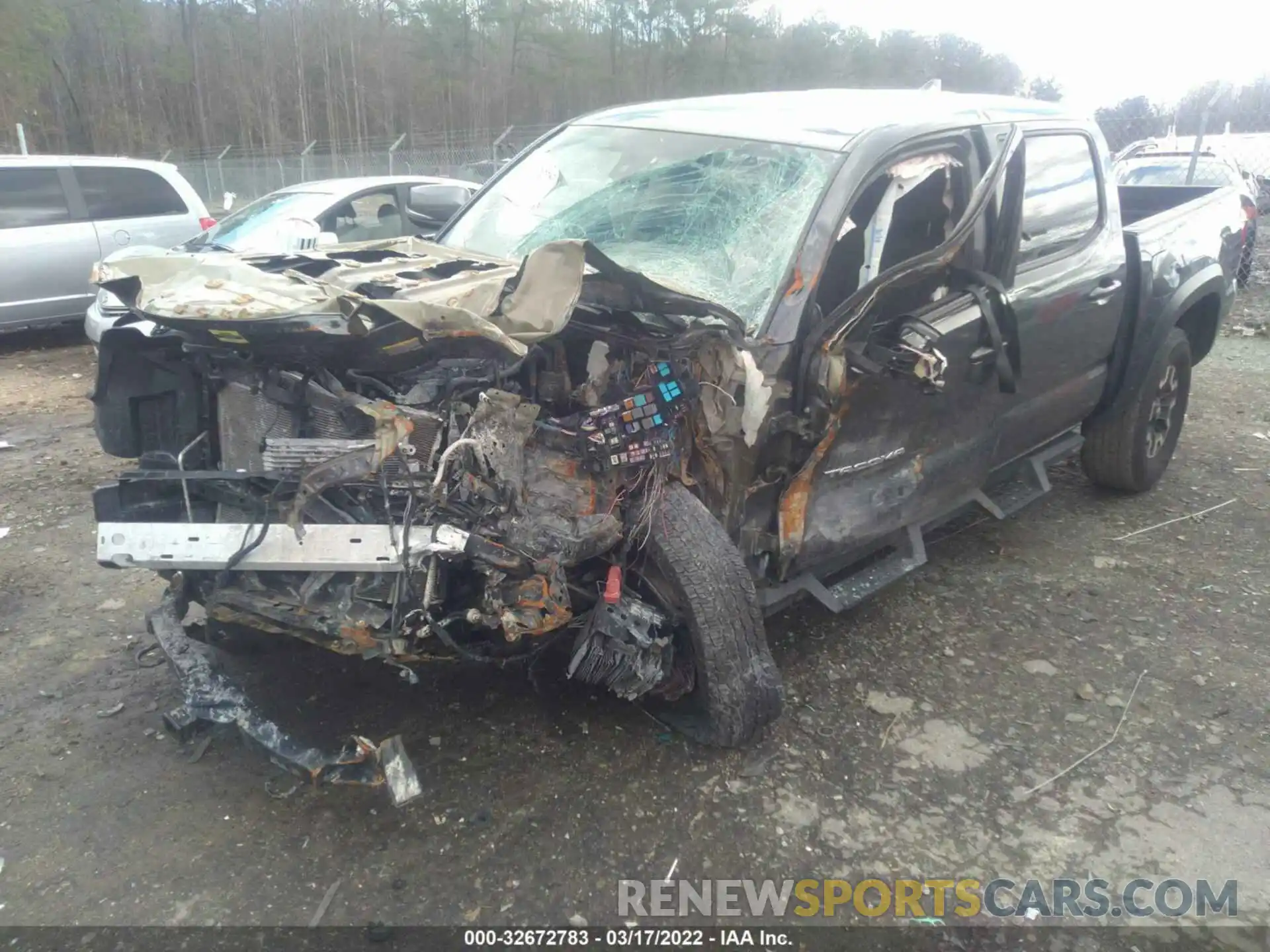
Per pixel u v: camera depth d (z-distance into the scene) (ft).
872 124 11.32
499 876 8.43
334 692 10.89
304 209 23.54
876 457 11.02
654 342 9.13
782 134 11.52
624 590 9.45
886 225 10.96
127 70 119.65
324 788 9.40
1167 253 15.90
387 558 8.20
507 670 11.30
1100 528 16.33
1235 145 47.52
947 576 14.44
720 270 10.53
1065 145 14.19
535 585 8.37
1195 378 26.27
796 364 9.64
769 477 9.93
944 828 9.31
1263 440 20.92
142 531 8.57
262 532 8.32
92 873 8.29
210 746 9.98
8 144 101.86
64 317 29.96
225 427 9.52
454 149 67.10
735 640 9.36
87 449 19.72
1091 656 12.40
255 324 7.65
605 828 9.03
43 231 29.01
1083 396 15.01
